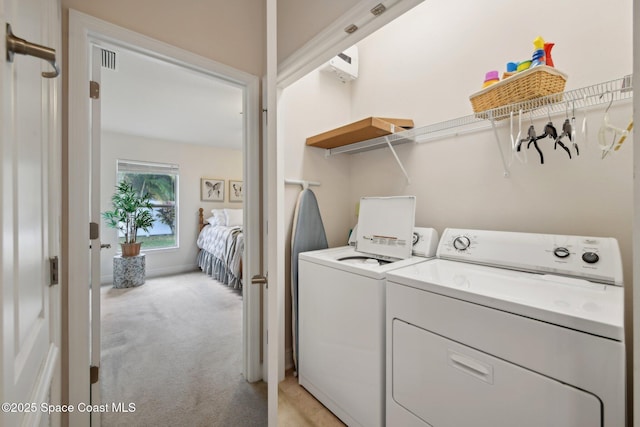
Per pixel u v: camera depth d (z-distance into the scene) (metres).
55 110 0.99
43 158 0.79
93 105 1.31
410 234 1.59
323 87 2.13
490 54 1.50
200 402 1.58
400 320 1.12
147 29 1.37
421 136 1.80
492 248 1.33
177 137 4.69
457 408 0.94
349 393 1.36
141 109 3.33
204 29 1.56
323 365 1.53
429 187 1.79
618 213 1.14
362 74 2.22
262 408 1.53
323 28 1.37
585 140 1.21
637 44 0.39
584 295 0.88
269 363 0.86
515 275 1.13
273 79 0.88
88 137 1.22
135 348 2.18
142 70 2.39
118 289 3.88
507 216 1.44
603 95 1.07
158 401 1.58
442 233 1.71
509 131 1.44
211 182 5.39
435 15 1.75
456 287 0.96
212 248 4.47
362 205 1.92
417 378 1.06
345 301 1.38
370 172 2.16
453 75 1.66
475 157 1.57
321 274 1.54
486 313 0.87
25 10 0.61
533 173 1.36
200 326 2.61
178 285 4.09
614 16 1.14
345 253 1.79
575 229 1.24
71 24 1.17
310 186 2.04
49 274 0.88
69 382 1.16
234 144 5.21
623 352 0.65
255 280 1.21
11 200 0.46
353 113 2.28
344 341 1.39
